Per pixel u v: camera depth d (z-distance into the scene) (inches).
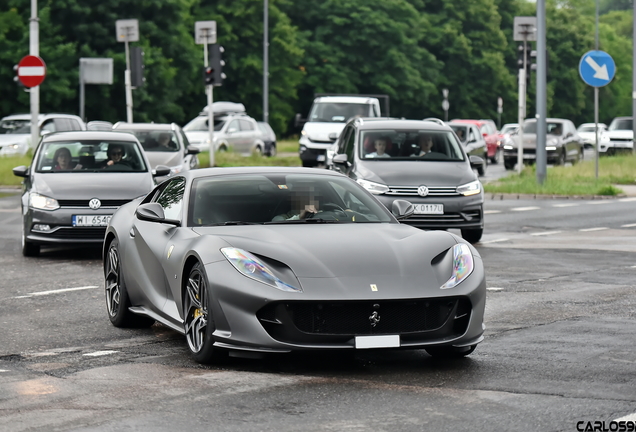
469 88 6614.2
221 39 5177.2
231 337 534.0
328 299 521.0
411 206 664.4
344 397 482.0
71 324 702.5
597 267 996.6
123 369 550.6
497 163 3649.1
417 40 6028.5
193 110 5255.9
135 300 671.8
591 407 460.4
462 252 568.7
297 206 627.2
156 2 4475.9
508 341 625.6
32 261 1055.0
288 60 5447.8
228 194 633.6
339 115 2677.2
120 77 4284.0
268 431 423.5
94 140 1184.8
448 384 509.7
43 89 4114.2
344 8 5748.0
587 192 1898.4
